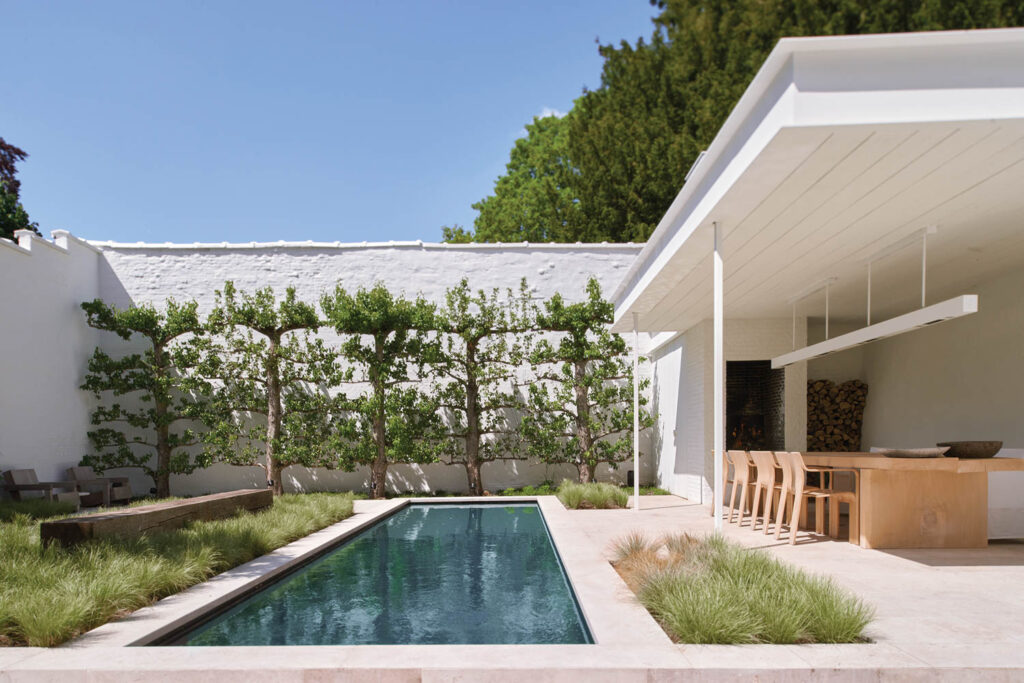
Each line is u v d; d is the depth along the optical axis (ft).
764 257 19.76
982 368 25.62
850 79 10.91
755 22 54.90
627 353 41.16
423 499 35.09
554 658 9.26
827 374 37.70
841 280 23.57
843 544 18.85
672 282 22.30
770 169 12.79
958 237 18.24
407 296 42.29
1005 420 24.11
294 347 39.42
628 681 8.79
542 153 81.00
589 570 15.44
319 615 13.42
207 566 15.53
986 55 10.90
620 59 64.59
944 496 18.21
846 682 8.61
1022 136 11.47
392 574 17.54
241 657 9.48
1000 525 19.10
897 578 14.16
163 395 38.91
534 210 76.54
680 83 60.59
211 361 38.70
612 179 63.21
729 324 31.27
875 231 17.43
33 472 33.04
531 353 40.01
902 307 29.60
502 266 42.52
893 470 18.26
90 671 9.00
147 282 41.73
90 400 39.63
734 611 10.25
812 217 15.93
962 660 8.87
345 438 39.91
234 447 40.37
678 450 34.96
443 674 8.86
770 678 8.65
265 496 26.89
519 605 14.16
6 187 57.52
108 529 15.64
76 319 38.73
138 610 12.43
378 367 37.55
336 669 8.93
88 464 38.40
